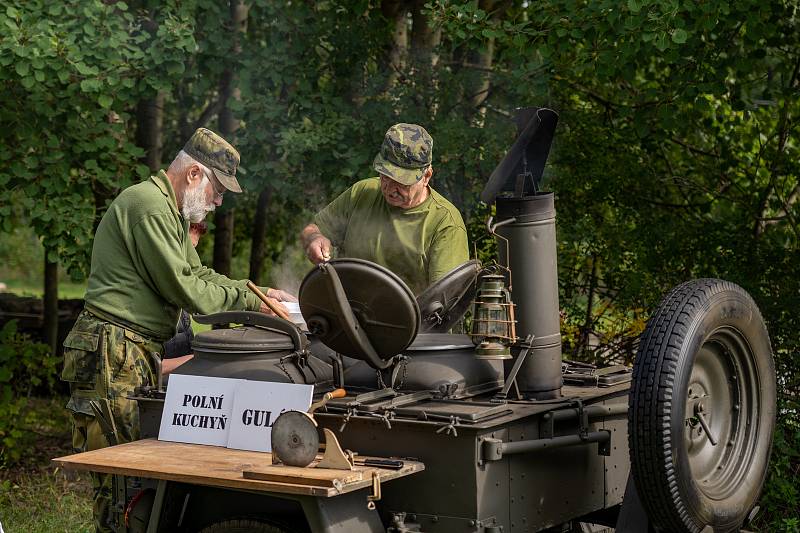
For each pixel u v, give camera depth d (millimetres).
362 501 3127
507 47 6863
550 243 3633
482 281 3629
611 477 3908
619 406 3855
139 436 4328
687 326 3326
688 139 7676
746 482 3631
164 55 6516
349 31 7230
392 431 3240
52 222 6730
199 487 3469
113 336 4305
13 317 9648
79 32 6441
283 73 7082
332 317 3438
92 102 6676
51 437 7801
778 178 7188
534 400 3561
